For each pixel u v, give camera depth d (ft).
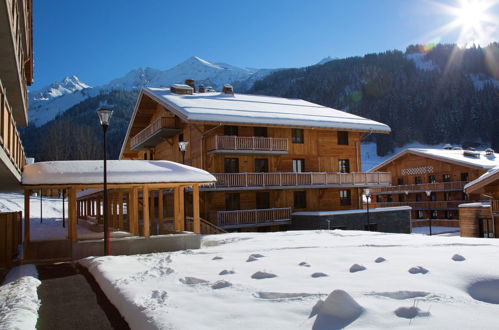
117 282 28.32
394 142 443.73
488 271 24.31
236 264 33.55
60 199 170.91
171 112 103.55
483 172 150.00
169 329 17.47
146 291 24.95
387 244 42.96
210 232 84.69
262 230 98.89
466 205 96.73
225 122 89.81
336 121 106.52
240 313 19.29
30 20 72.23
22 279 33.14
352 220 102.89
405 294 21.15
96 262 38.06
